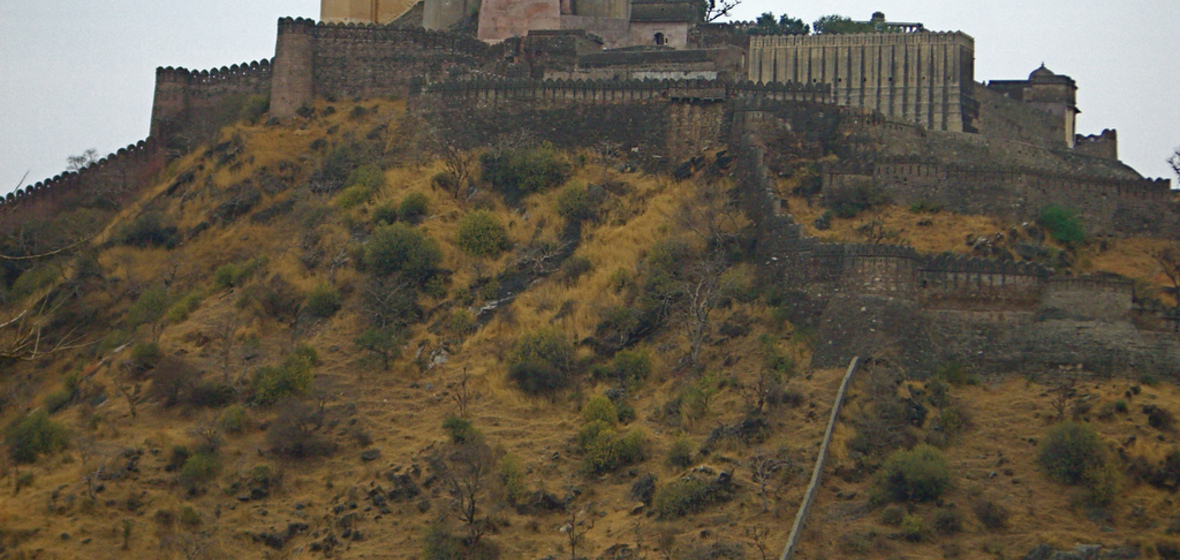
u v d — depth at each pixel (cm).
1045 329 6619
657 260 7425
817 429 6144
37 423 6594
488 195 8212
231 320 7506
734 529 5641
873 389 6328
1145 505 5694
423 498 6091
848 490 5853
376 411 6775
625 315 7131
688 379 6700
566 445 6400
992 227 7606
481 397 6781
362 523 6003
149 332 7594
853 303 6769
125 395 6981
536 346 6956
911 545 5544
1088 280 6619
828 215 7669
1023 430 6169
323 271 7788
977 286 6794
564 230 7875
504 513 5969
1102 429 6053
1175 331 6500
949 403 6362
